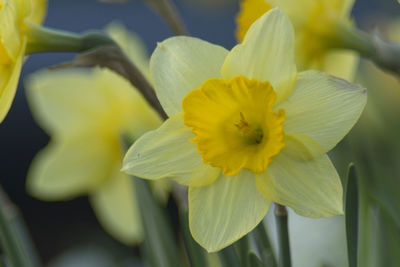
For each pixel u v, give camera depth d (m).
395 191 0.61
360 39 0.57
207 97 0.50
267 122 0.51
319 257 0.62
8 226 0.53
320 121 0.49
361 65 0.71
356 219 0.49
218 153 0.51
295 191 0.49
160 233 0.55
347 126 0.49
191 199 0.50
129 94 0.70
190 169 0.50
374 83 0.71
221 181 0.50
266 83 0.49
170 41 0.50
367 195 0.57
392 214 0.55
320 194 0.49
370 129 0.64
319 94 0.49
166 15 0.57
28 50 0.52
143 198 0.55
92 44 0.52
